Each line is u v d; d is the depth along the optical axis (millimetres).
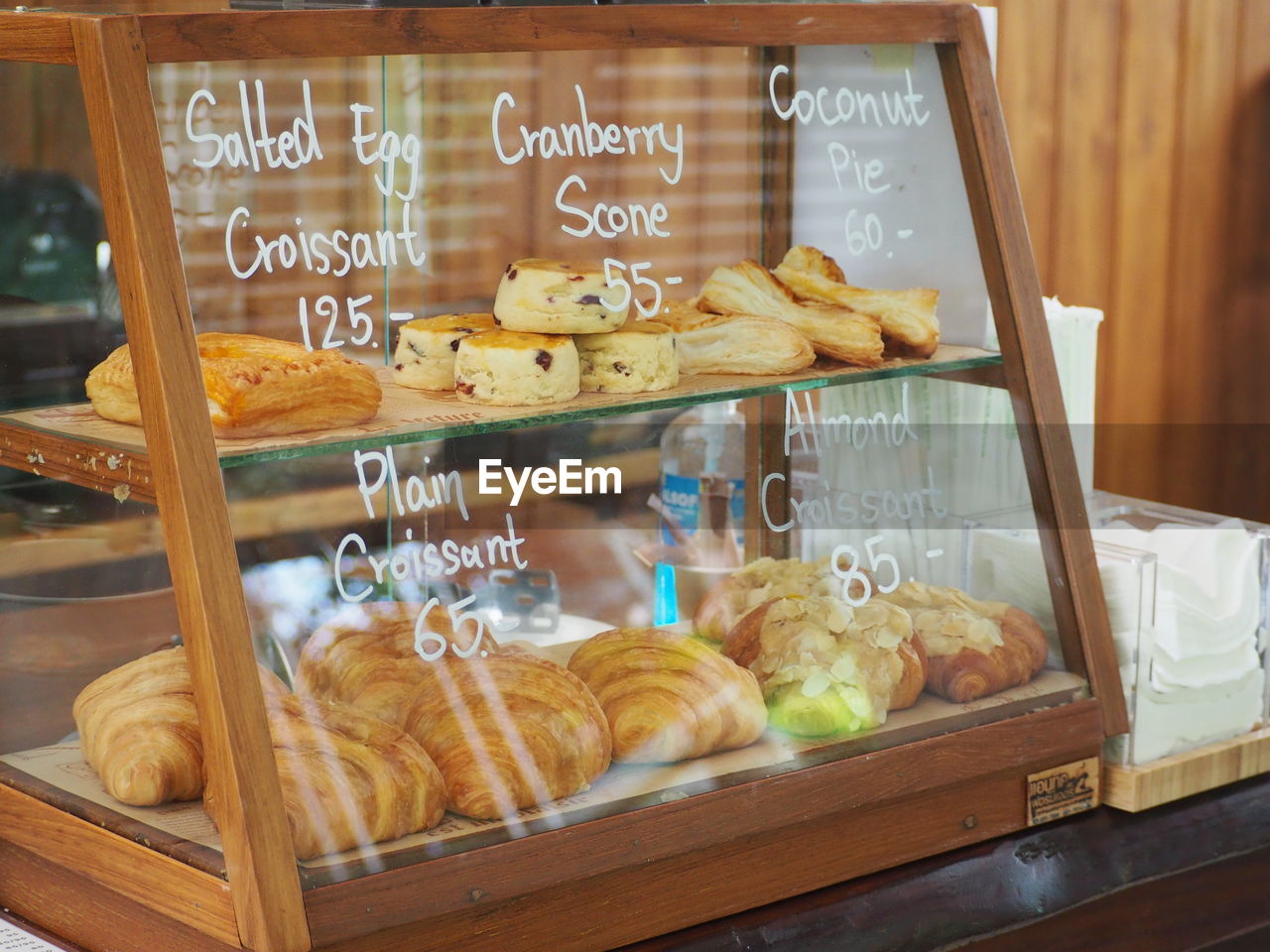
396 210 1116
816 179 1346
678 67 1247
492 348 1139
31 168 977
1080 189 2715
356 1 1099
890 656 1268
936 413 1392
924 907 1221
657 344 1229
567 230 1222
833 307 1354
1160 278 2891
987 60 1352
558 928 1068
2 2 1135
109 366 967
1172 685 1402
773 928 1154
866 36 1287
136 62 911
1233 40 2877
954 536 1396
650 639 1219
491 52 1106
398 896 971
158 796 1007
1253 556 1462
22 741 1124
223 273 1000
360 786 977
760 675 1222
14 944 1104
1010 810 1325
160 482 922
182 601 926
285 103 1021
